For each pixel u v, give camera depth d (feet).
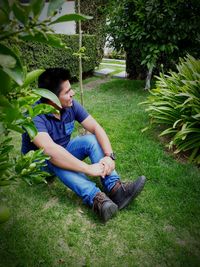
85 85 20.04
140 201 7.07
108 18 17.95
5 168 3.04
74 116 7.39
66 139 7.39
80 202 7.06
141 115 12.63
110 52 33.24
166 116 10.34
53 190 7.50
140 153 9.30
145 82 19.16
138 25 15.89
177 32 15.61
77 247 5.76
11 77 2.04
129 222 6.40
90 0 26.09
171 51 15.70
